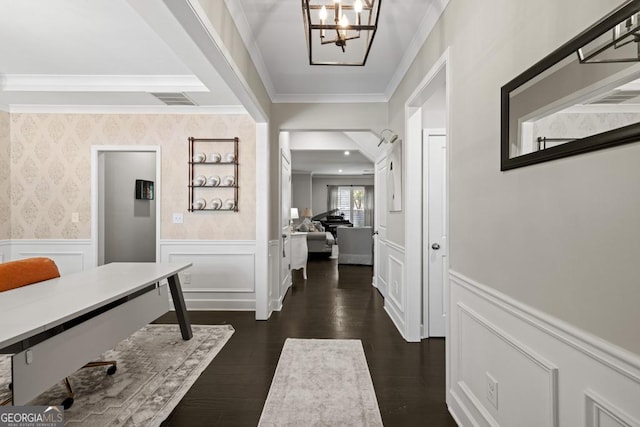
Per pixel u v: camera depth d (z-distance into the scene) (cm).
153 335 315
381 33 261
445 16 209
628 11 81
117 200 522
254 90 299
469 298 176
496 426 149
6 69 314
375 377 239
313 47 286
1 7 212
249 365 255
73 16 223
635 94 80
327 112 400
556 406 111
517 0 131
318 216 1265
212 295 403
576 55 98
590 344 95
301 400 207
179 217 401
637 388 82
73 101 371
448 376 203
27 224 393
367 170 1159
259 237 367
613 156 88
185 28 172
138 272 264
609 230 90
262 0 220
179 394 213
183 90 335
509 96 133
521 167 128
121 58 289
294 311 396
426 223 314
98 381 229
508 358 140
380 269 484
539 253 118
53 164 393
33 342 165
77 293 198
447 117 203
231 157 398
